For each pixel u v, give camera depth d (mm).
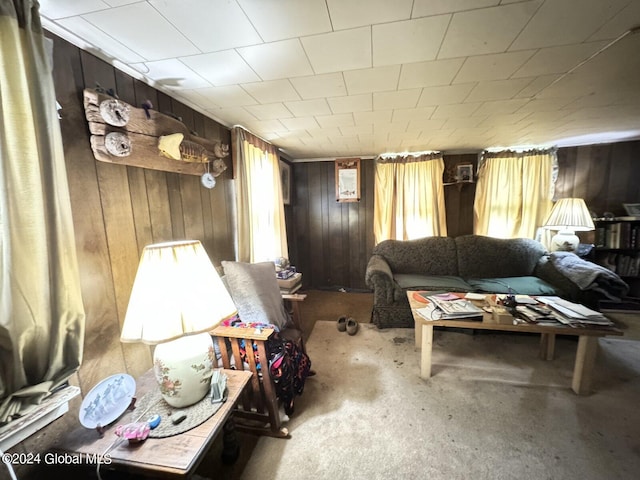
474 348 2227
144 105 1295
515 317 1731
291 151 3338
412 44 1148
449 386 1749
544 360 2033
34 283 810
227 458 1234
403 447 1309
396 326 2627
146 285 965
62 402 869
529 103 1850
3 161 745
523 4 920
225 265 1763
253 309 1666
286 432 1379
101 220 1128
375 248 3262
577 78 1494
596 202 3141
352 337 2471
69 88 1013
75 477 964
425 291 2350
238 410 1440
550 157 3133
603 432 1363
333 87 1542
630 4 921
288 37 1078
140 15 920
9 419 750
